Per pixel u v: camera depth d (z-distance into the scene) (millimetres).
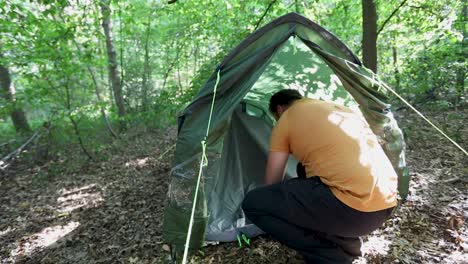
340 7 6672
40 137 6527
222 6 6457
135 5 8367
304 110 2004
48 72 5633
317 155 1894
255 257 2480
